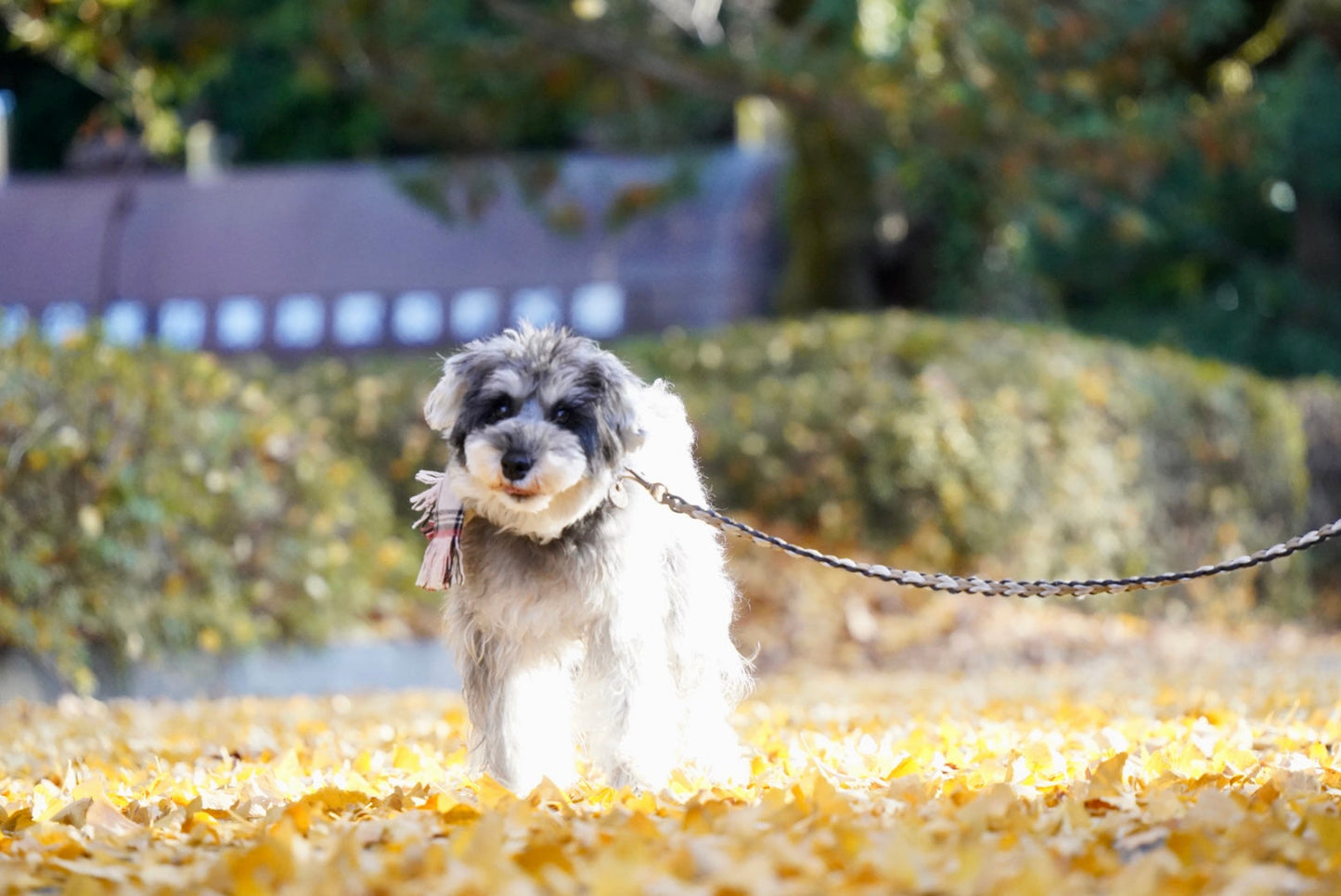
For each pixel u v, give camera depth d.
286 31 22.42
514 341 6.28
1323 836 4.94
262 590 13.73
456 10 23.00
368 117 33.53
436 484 6.26
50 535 12.22
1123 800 5.70
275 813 5.70
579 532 6.03
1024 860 4.68
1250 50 27.28
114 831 5.67
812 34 23.05
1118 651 16.91
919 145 22.20
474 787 6.02
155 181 28.34
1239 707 9.31
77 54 22.23
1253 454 21.80
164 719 10.47
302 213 27.39
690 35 25.08
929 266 26.39
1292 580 22.56
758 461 17.38
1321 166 34.12
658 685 6.12
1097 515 18.67
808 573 16.81
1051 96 21.81
